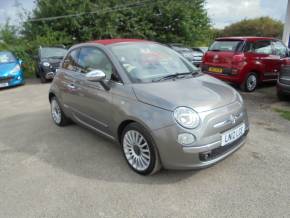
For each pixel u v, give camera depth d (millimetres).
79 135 4770
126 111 3230
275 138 4281
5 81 10109
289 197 2820
